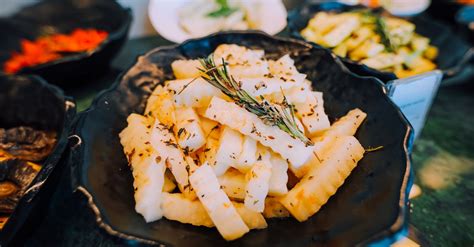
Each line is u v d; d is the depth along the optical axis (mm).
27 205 369
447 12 732
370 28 599
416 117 483
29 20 692
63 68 552
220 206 341
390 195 331
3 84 492
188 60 445
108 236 316
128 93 435
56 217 416
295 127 365
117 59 658
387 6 712
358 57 569
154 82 453
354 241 314
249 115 363
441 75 458
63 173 429
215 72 391
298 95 401
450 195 454
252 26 658
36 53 628
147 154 363
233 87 379
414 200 448
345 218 344
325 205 362
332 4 659
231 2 691
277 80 395
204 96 385
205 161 369
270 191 356
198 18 664
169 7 688
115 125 411
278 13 680
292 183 380
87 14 704
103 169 368
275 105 380
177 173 365
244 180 363
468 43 636
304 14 641
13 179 430
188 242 343
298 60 465
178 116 388
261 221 353
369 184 357
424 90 458
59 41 646
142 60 453
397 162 351
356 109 409
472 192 457
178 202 354
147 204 344
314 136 401
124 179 377
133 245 313
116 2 681
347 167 366
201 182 347
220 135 376
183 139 370
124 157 394
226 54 430
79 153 356
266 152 365
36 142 468
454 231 418
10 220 364
